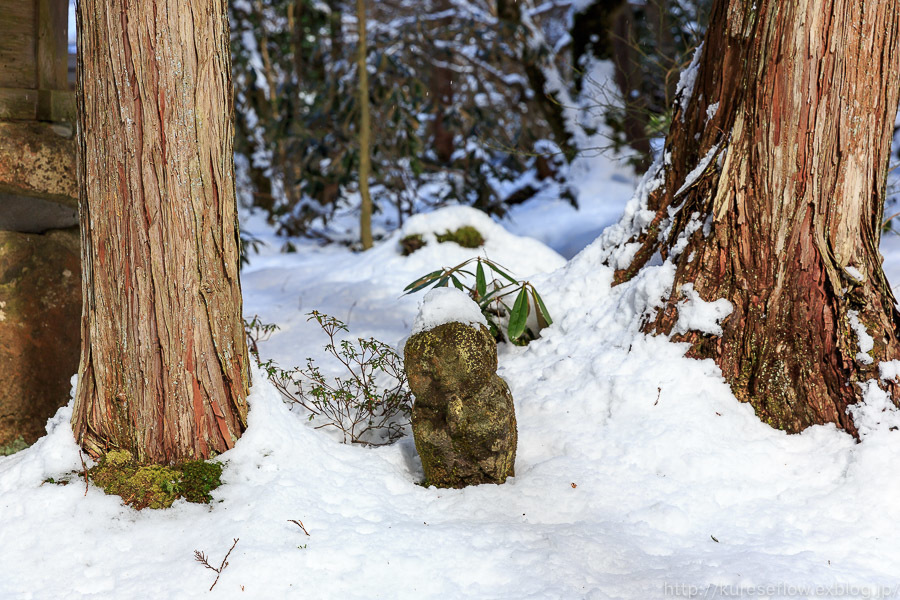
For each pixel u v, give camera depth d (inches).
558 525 115.9
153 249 117.4
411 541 109.6
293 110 431.2
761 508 120.8
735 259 145.6
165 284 118.4
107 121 115.3
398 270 289.7
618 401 143.9
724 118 154.2
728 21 151.6
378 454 137.0
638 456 131.7
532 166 502.9
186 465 120.1
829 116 138.0
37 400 146.0
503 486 124.5
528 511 119.6
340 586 101.1
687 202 157.8
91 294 120.6
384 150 417.1
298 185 433.7
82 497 114.9
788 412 138.4
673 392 142.7
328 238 419.2
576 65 406.6
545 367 162.7
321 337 218.5
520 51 433.4
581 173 452.4
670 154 170.1
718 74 155.6
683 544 113.3
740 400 142.3
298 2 450.0
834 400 136.5
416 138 406.6
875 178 141.0
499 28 426.9
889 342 136.6
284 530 110.7
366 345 162.4
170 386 120.4
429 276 181.9
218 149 120.7
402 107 399.5
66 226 154.7
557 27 617.3
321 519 114.2
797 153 139.8
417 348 122.6
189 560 104.8
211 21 118.6
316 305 256.2
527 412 149.0
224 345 123.8
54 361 148.6
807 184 139.6
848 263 140.0
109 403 121.5
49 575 102.9
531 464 134.6
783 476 128.2
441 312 125.6
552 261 292.4
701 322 145.9
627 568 106.6
